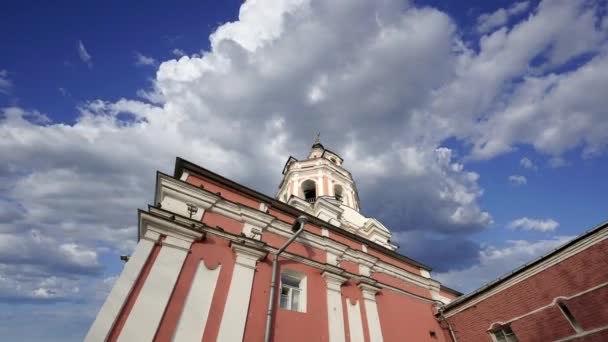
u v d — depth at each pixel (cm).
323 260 1269
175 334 754
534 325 1102
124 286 750
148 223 900
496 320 1238
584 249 1017
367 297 1245
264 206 1259
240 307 886
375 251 1570
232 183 1216
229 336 815
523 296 1167
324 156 2581
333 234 1442
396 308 1348
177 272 847
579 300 995
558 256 1085
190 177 1144
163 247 871
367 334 1132
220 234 1016
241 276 956
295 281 1151
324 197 1827
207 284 888
